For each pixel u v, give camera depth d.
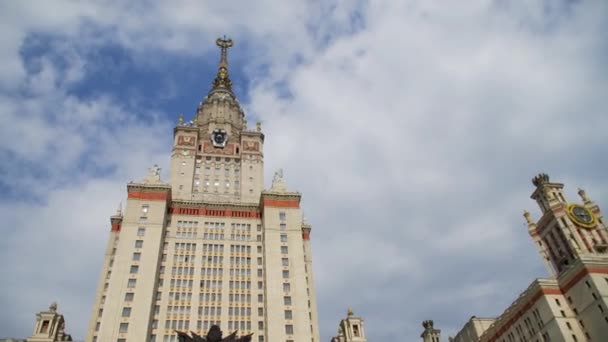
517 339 126.69
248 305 114.00
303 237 139.62
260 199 133.25
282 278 116.00
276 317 109.12
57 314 104.06
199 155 146.50
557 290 119.25
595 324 108.62
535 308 120.56
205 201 131.88
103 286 116.94
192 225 126.56
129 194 124.19
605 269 113.19
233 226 128.88
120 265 111.00
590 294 110.75
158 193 126.00
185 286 114.56
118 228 129.00
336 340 125.38
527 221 146.25
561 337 110.50
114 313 103.31
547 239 138.62
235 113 165.62
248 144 151.25
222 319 110.62
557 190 142.12
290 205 130.75
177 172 140.00
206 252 122.12
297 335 107.12
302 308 111.50
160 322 107.25
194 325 108.56
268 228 124.88
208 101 167.75
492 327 137.75
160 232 118.69
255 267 121.44
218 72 186.12
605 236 130.12
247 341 93.38
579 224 131.25
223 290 115.62
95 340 107.56
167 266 117.12
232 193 139.50
